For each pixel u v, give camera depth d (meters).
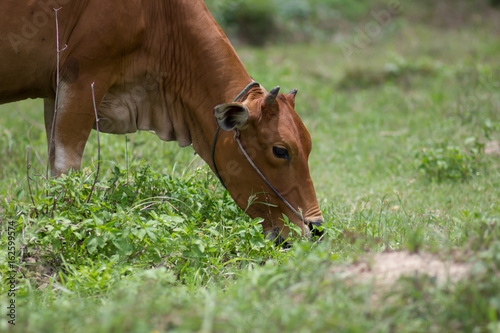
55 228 7.54
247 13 30.58
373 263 6.30
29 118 15.62
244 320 5.20
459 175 12.48
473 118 15.98
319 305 5.37
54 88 8.78
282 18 32.72
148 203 8.64
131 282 6.43
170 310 5.40
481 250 6.22
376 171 13.48
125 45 8.65
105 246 7.75
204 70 8.77
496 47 27.73
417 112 18.39
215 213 9.01
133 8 8.58
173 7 8.81
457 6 35.00
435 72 22.75
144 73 8.96
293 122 8.30
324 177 12.94
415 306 5.36
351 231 8.73
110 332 5.03
